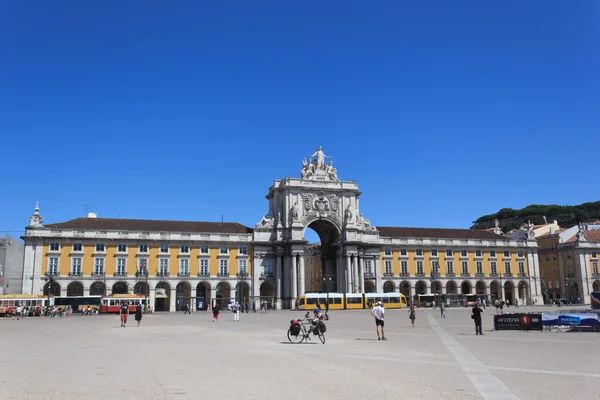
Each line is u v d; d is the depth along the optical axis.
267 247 71.12
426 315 47.44
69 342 21.39
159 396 9.93
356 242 72.38
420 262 77.19
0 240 65.69
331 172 75.75
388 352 17.17
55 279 61.66
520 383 11.23
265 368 13.52
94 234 64.00
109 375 12.41
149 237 65.88
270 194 75.06
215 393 10.20
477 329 24.56
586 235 85.19
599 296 42.06
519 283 81.50
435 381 11.48
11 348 18.88
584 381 11.43
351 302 67.06
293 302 68.81
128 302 58.84
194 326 33.12
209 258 68.44
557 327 26.20
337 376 12.18
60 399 9.65
